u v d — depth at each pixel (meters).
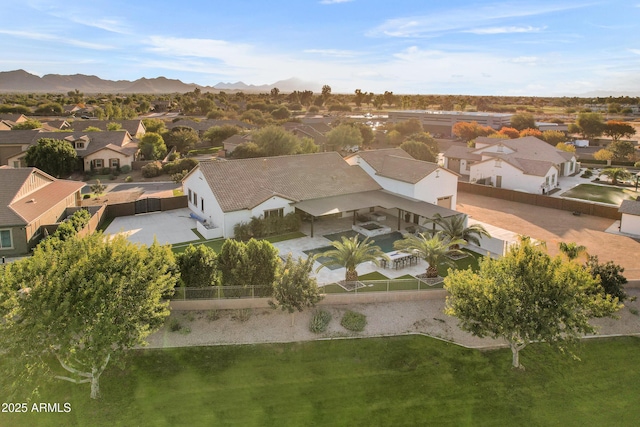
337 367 25.31
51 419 20.64
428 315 30.36
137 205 51.03
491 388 23.88
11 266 21.45
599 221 50.62
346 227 45.72
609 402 23.06
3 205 37.19
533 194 57.97
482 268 26.73
